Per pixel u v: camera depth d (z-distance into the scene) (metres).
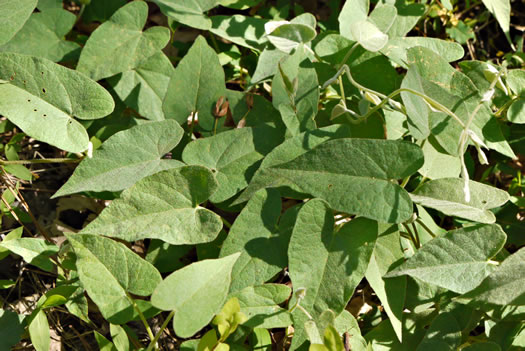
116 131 0.59
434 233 0.58
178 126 0.56
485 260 0.54
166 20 0.67
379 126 0.59
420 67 0.59
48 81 0.56
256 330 0.55
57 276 0.60
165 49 0.66
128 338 0.56
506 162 0.64
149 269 0.53
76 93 0.56
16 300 0.59
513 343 0.55
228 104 0.59
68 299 0.55
